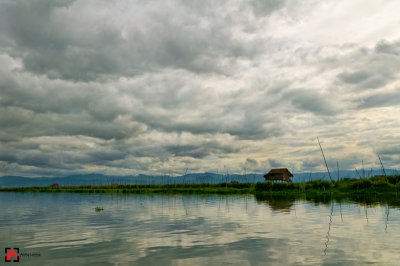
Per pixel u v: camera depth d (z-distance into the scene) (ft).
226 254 33.99
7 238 45.47
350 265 28.89
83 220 66.49
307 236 43.96
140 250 36.60
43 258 33.35
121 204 111.96
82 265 30.37
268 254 33.68
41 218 71.10
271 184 199.82
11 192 275.80
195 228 53.31
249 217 68.13
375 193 149.28
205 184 276.41
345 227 51.52
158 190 242.78
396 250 34.71
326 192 168.45
